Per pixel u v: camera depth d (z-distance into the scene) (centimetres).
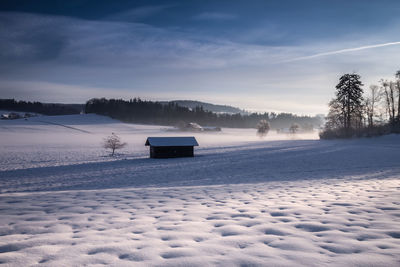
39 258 304
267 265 279
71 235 386
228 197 704
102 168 2619
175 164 2839
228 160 3031
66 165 2922
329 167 2078
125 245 342
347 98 5666
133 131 12094
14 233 397
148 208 570
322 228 400
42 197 723
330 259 289
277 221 447
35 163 3155
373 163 2186
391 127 5209
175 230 405
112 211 540
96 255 311
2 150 4769
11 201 655
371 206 538
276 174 1767
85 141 7138
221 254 311
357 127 5875
